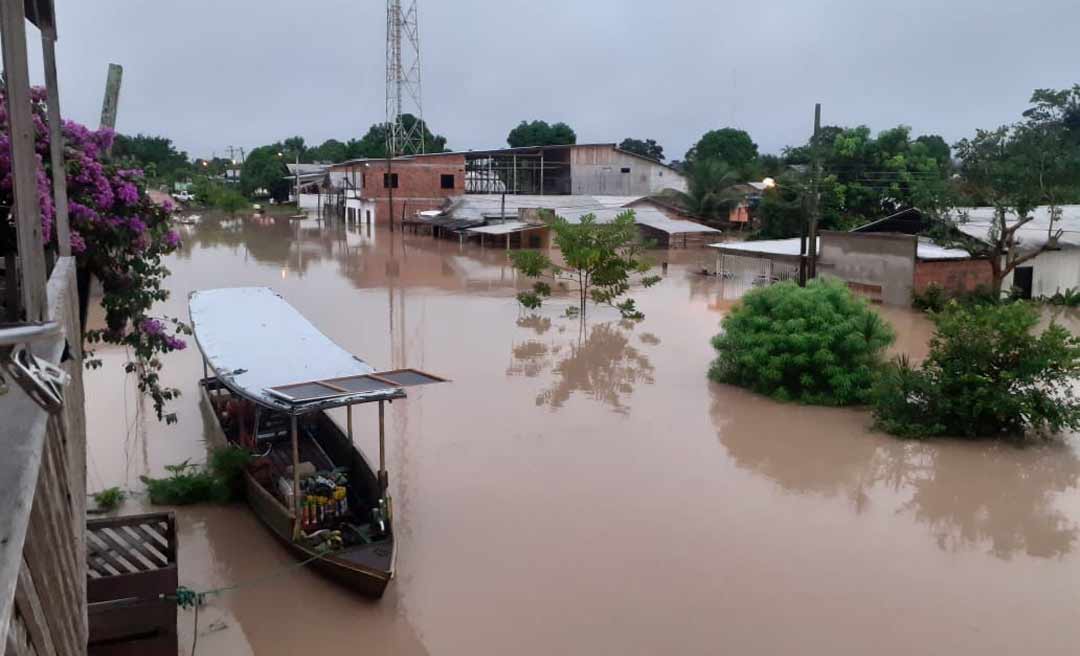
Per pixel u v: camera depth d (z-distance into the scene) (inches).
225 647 305.4
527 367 715.4
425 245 1768.0
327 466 421.4
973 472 481.1
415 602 335.9
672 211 1891.0
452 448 510.3
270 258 1498.5
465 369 706.2
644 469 480.1
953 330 538.3
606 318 943.7
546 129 3324.3
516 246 1742.1
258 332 490.3
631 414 583.8
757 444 523.8
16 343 79.7
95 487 438.0
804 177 1676.9
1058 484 464.8
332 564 332.5
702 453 507.2
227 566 357.7
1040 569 366.3
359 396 350.6
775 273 1165.7
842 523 412.5
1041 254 1055.0
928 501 439.8
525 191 2335.1
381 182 2214.6
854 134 1750.7
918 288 979.3
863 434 544.4
